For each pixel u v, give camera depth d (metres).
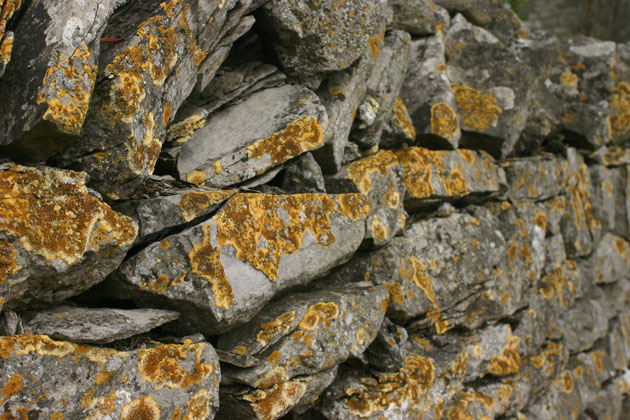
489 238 3.91
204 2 2.29
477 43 4.23
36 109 1.83
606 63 5.31
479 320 3.87
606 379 5.49
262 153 2.68
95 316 2.05
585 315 5.19
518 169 4.36
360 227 2.92
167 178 2.46
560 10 10.30
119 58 2.04
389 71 3.37
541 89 4.59
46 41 1.91
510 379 4.18
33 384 1.80
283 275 2.54
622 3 9.65
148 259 2.22
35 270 1.87
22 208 1.83
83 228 1.97
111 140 2.07
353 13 2.96
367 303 3.00
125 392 2.01
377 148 3.43
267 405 2.57
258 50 3.01
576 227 5.12
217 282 2.27
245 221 2.39
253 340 2.52
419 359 3.38
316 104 2.86
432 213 3.70
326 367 2.79
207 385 2.27
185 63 2.31
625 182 5.88
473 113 4.00
